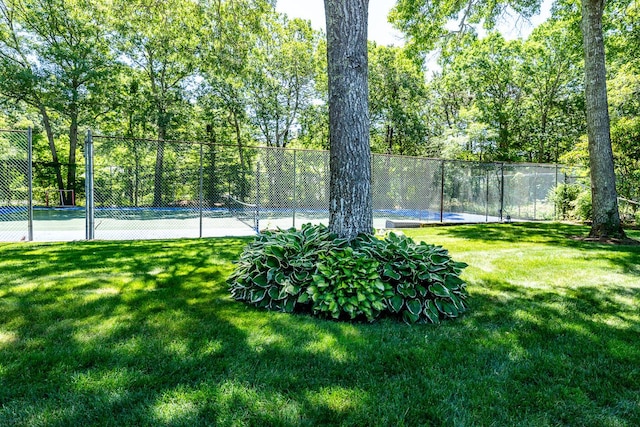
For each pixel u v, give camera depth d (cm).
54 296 324
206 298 333
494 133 1845
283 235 368
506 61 1908
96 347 222
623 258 536
